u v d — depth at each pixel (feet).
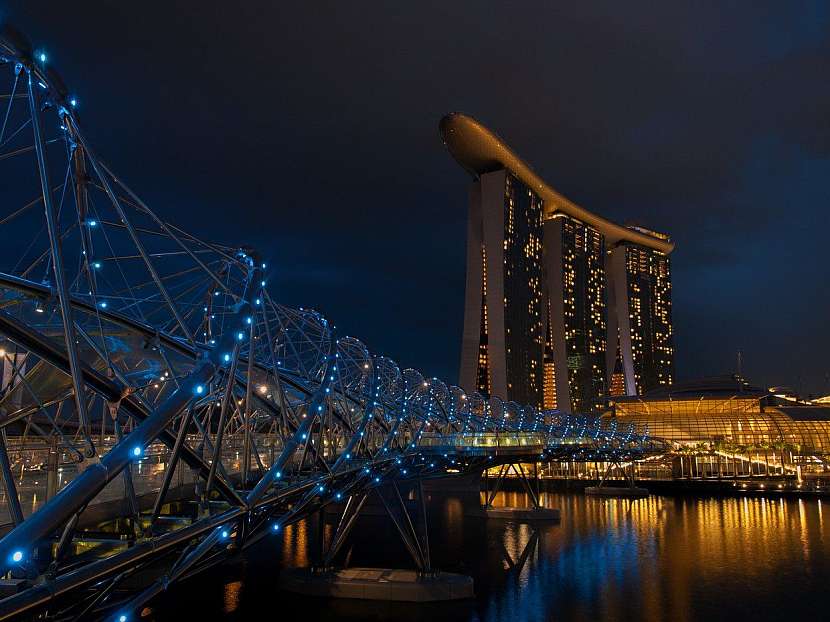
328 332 122.31
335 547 195.42
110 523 73.77
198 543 75.61
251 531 95.09
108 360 63.41
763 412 642.22
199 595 180.45
